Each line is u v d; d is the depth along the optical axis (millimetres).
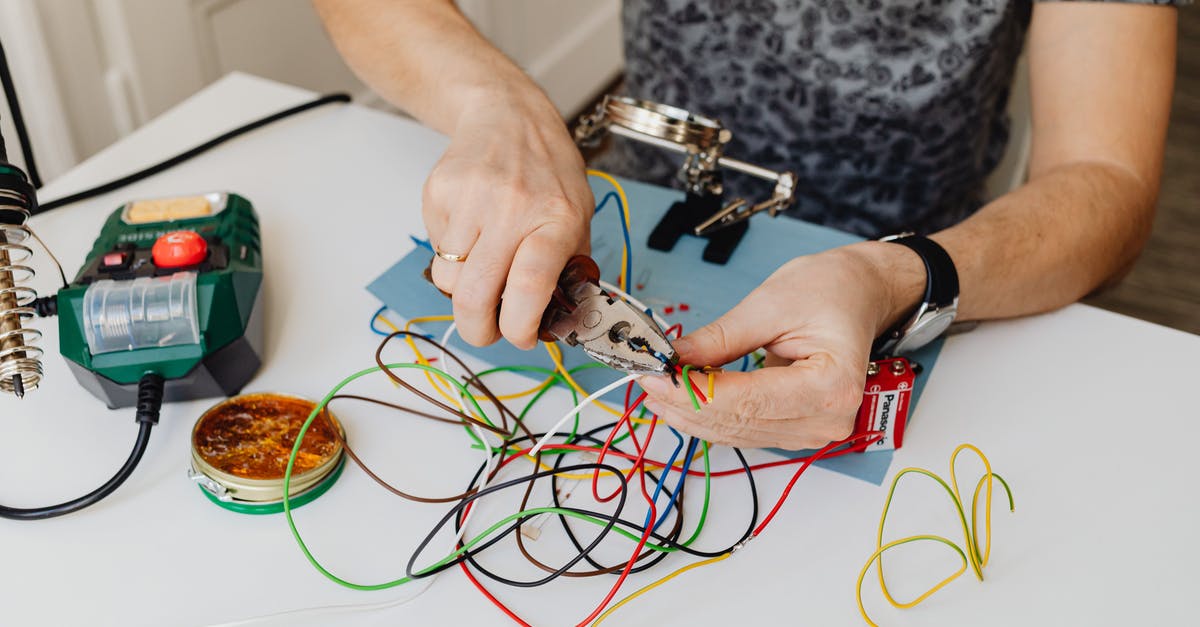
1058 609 513
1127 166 816
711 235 758
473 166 632
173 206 678
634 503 562
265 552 528
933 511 563
